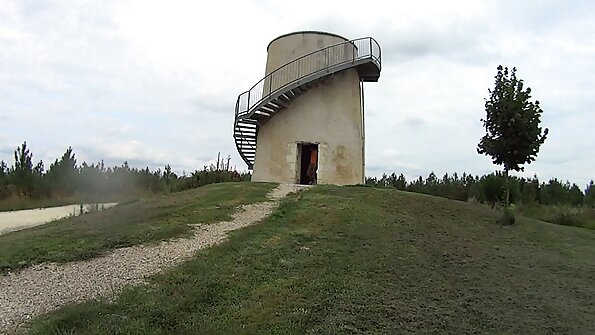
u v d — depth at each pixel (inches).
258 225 452.1
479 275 350.6
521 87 567.5
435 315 271.4
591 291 332.8
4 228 665.6
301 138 883.4
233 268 328.2
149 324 238.1
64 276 311.3
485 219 544.1
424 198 607.2
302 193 622.5
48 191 1177.4
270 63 947.3
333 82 909.2
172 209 526.0
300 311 264.7
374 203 558.9
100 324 233.8
